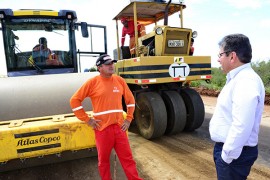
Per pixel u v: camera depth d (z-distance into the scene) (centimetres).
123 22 636
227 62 186
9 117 309
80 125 295
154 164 388
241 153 182
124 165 293
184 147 463
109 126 281
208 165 379
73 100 277
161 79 481
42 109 325
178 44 529
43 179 346
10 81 352
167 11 557
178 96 530
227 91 184
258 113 180
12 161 326
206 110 801
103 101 280
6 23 469
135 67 488
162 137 532
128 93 309
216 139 192
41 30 485
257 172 349
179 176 346
